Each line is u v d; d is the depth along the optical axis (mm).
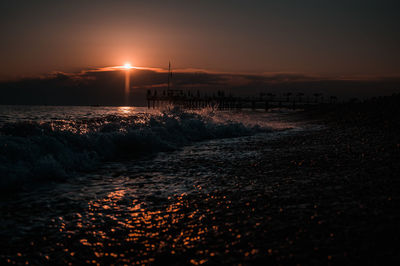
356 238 3068
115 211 4336
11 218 4059
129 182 5957
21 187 5418
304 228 3398
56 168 6297
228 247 3102
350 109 26078
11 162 6039
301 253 2865
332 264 2639
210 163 7762
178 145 10953
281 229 3424
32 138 7109
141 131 10359
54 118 30281
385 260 2641
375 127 13391
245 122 18438
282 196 4641
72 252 3174
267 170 6617
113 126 10938
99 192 5266
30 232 3637
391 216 3557
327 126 17203
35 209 4414
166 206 4504
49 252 3168
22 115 37062
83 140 8438
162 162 7977
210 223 3758
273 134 14617
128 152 9320
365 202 4086
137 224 3854
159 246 3240
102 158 8273
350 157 7246
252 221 3723
